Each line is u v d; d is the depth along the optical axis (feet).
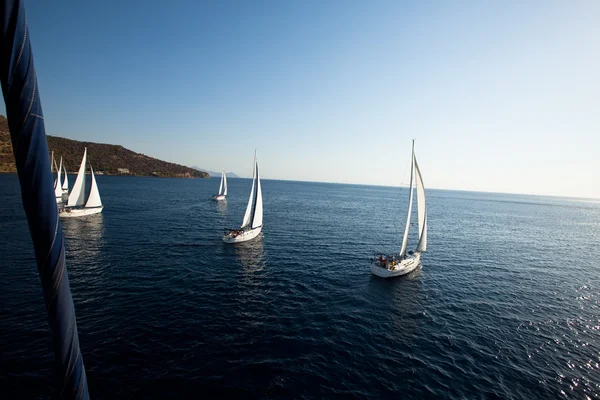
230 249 122.01
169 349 53.42
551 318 75.97
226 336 58.65
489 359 57.31
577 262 136.36
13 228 133.28
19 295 69.87
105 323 60.54
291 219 210.79
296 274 96.99
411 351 58.34
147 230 148.36
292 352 55.11
